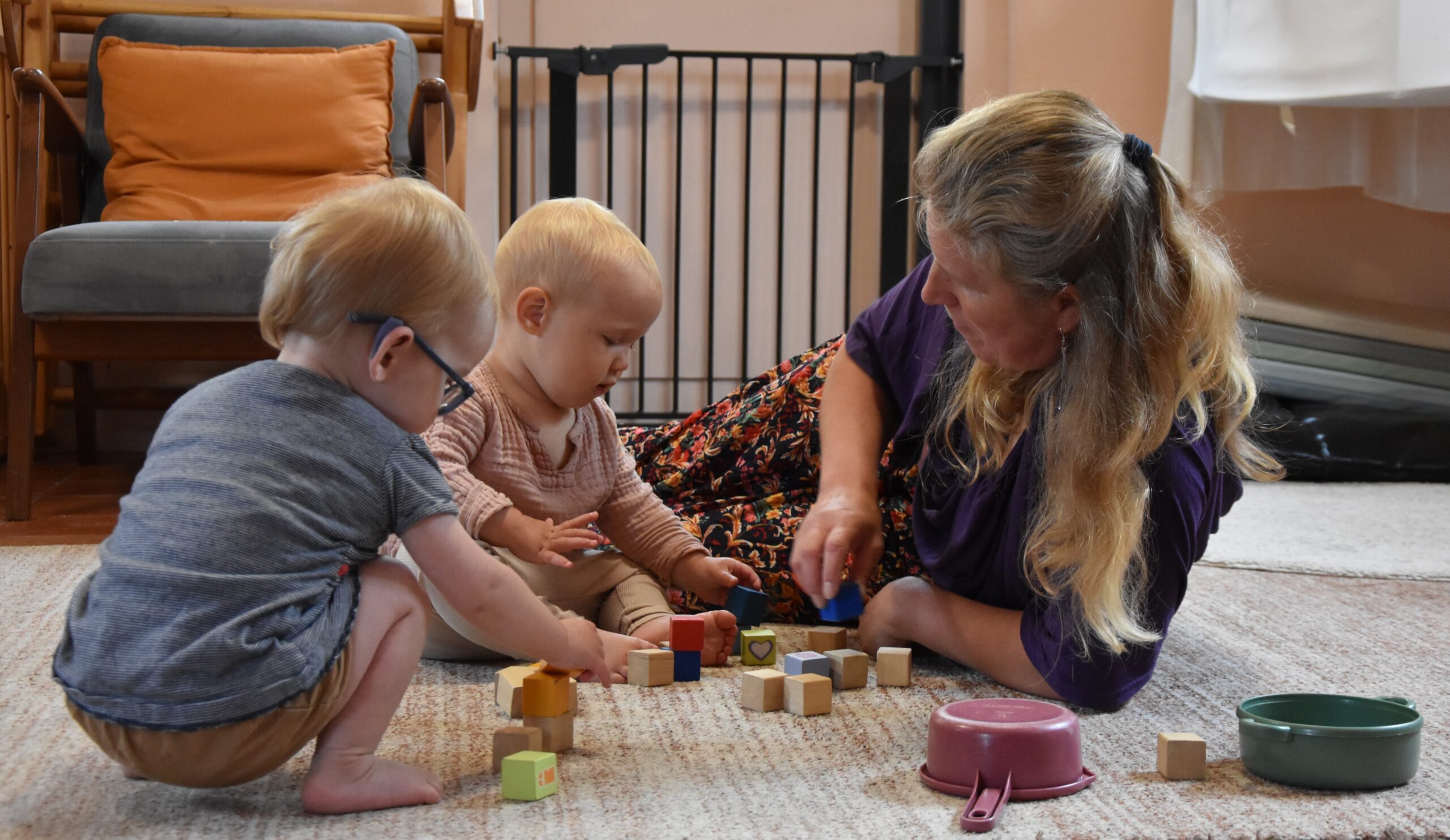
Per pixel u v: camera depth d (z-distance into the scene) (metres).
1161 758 0.90
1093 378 0.98
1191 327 1.01
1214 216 2.98
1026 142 0.95
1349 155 2.74
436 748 0.95
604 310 1.17
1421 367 2.66
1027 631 1.09
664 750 0.96
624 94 2.92
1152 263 0.99
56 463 2.61
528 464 1.22
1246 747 0.91
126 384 2.72
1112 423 0.99
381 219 0.82
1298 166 2.76
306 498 0.79
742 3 2.96
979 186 0.95
